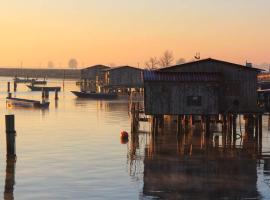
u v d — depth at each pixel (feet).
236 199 100.68
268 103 192.54
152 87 175.32
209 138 176.86
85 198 100.12
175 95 175.32
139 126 209.36
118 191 105.50
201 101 175.52
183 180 115.55
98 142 169.58
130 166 130.31
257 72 177.37
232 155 146.72
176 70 179.32
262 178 118.01
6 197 100.99
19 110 299.17
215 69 178.29
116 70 414.41
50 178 116.47
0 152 148.87
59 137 180.96
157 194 103.50
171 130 197.88
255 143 167.22
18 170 124.77
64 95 452.76
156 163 134.82
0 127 211.20
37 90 530.68
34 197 100.94
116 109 304.71
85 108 312.71
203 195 103.19
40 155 144.66
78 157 142.10
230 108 176.96
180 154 147.84
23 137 180.34
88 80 485.15
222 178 118.11
